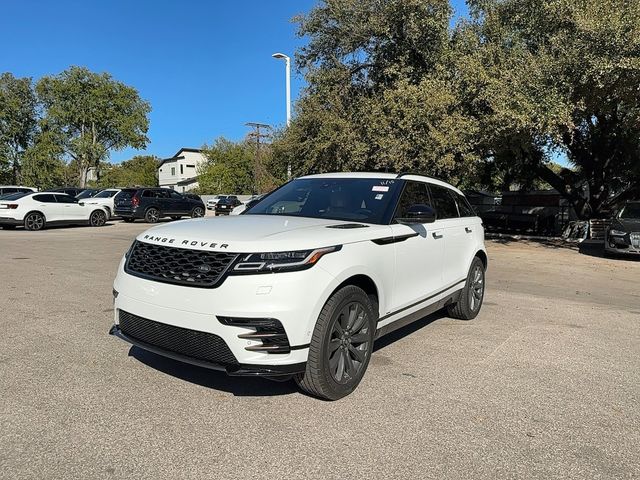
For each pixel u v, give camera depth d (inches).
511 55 590.2
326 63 727.7
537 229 870.4
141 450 122.2
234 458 119.8
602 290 358.9
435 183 234.4
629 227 525.0
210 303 136.1
